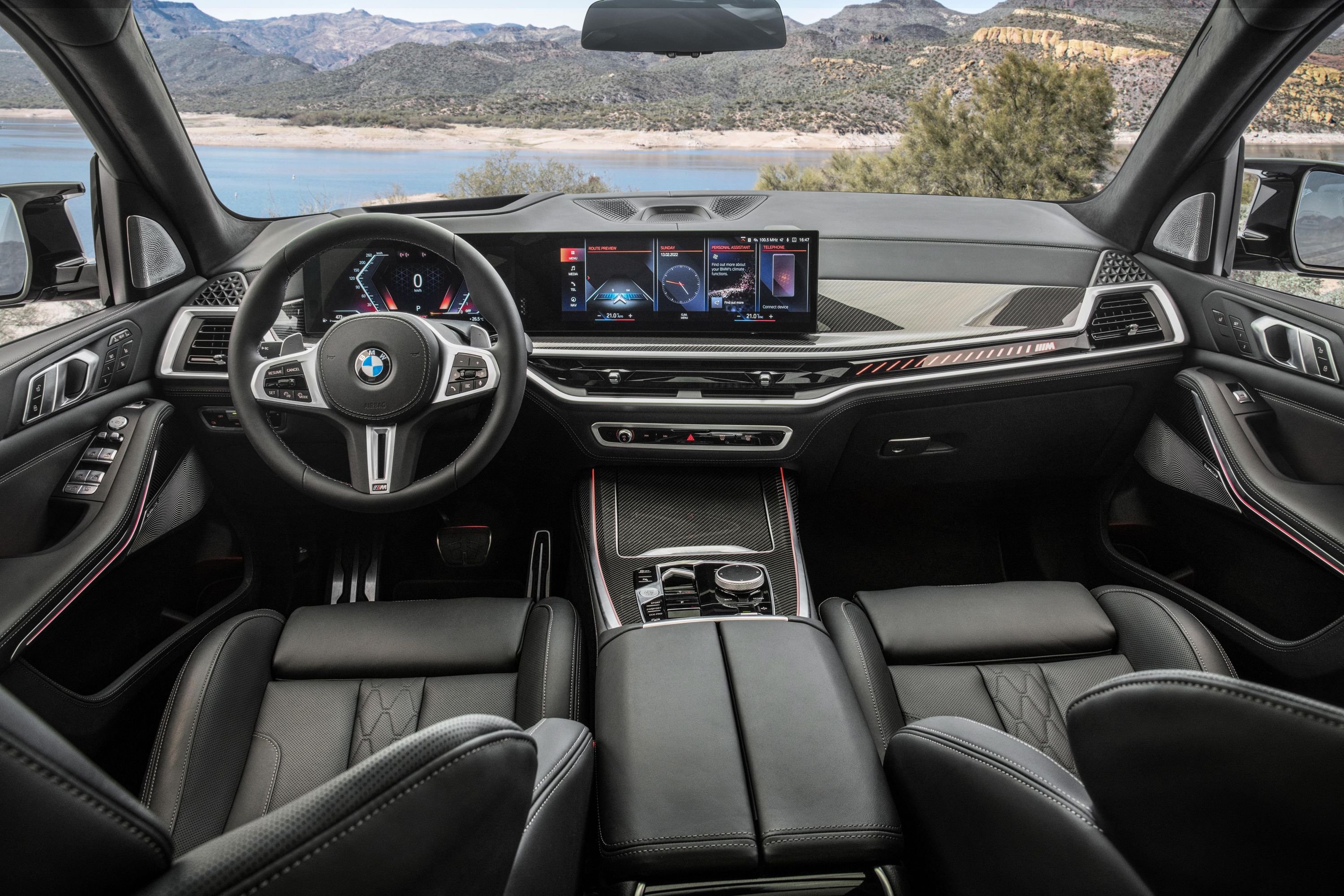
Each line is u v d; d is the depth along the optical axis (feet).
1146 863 2.09
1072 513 7.52
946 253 6.81
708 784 3.91
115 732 5.15
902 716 4.75
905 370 6.31
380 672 4.75
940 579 7.93
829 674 4.62
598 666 4.91
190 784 3.91
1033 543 7.79
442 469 5.19
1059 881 2.34
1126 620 5.14
